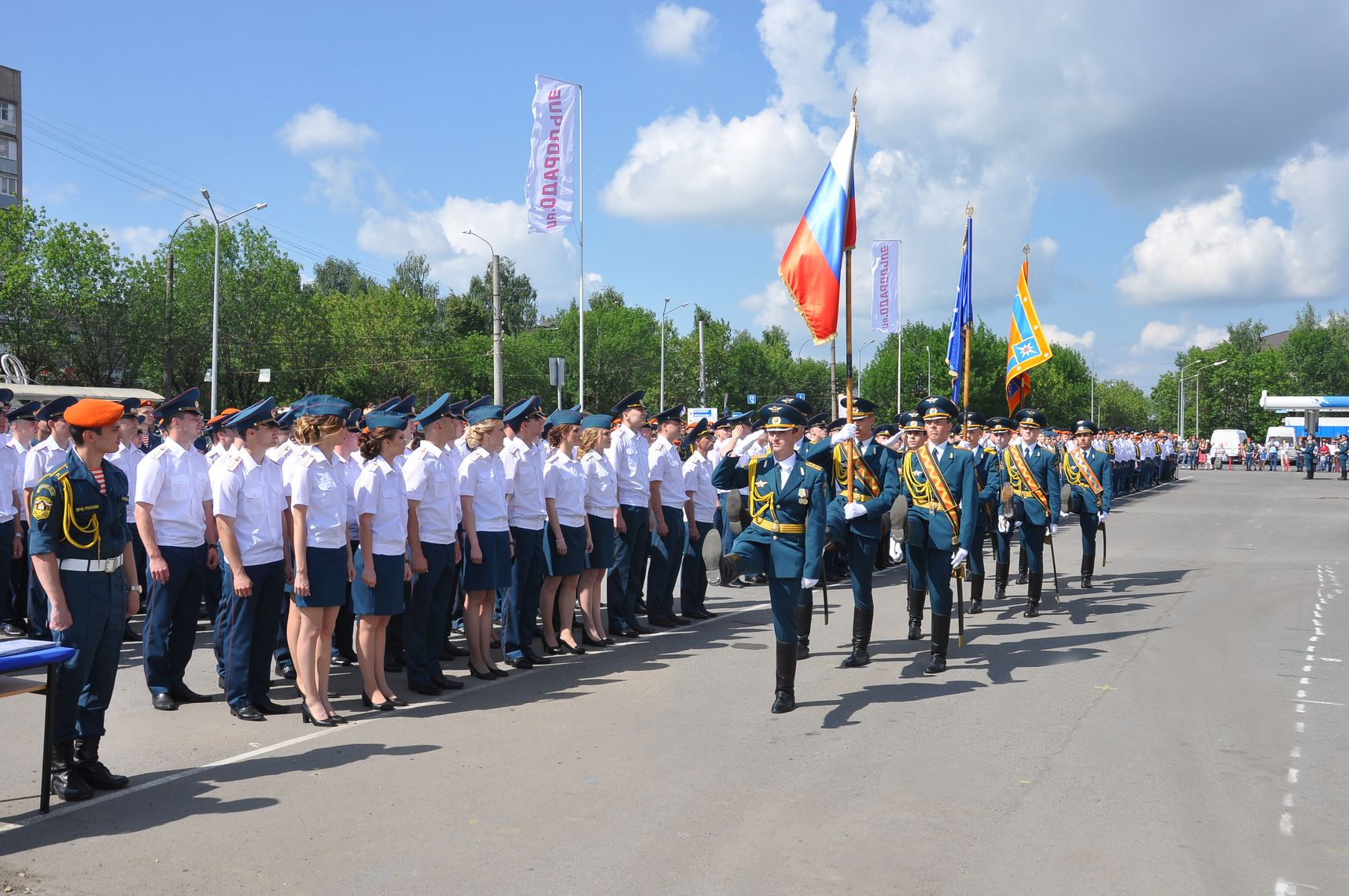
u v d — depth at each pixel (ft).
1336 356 371.56
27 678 17.65
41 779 18.45
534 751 20.34
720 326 266.77
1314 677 26.14
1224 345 356.38
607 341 232.12
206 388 163.22
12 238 130.72
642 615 37.01
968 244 44.57
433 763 19.67
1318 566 48.62
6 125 226.79
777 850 15.19
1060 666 27.71
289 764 19.77
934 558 27.35
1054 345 286.05
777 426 23.25
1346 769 18.75
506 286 330.54
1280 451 201.05
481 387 223.10
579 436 30.68
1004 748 20.17
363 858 15.11
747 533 23.62
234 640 23.54
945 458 27.76
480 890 13.98
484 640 27.22
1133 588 42.80
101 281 136.98
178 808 17.34
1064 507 38.78
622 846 15.44
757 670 27.61
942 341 243.60
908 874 14.33
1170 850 15.12
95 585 18.33
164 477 24.79
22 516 33.58
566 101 84.38
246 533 23.56
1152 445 127.95
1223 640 30.89
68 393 87.61
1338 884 13.98
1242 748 20.04
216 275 114.32
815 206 31.89
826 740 20.84
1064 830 15.89
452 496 26.35
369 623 24.17
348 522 26.86
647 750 20.31
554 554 29.55
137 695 25.75
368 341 191.11
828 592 42.68
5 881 14.43
